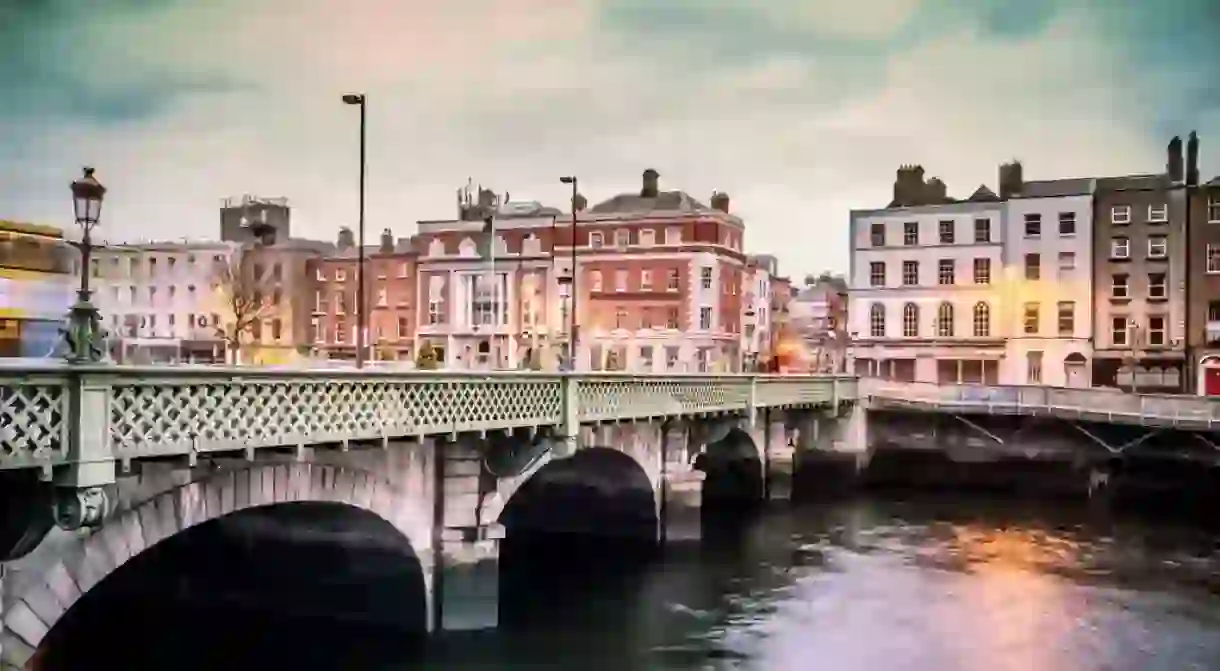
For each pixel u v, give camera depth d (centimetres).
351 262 7162
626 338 6450
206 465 1319
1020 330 5797
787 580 2570
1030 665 1889
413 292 7094
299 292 7194
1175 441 3869
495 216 6806
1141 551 2992
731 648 1983
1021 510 3791
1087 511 3800
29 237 4000
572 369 2328
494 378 1648
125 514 1208
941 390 4347
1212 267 5434
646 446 2800
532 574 2614
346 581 1888
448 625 1831
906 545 3070
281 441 1230
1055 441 4159
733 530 3316
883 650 1986
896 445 4419
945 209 5962
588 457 2720
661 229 6444
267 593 1950
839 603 2344
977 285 5891
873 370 6106
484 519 1867
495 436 1775
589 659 1892
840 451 4328
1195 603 2358
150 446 1070
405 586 1842
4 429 936
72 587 1144
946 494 4225
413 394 1457
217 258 6856
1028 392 4197
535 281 6712
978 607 2314
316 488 1526
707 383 2656
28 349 3891
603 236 6588
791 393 3491
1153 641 2053
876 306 6119
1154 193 5553
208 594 2019
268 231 6994
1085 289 5669
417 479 1775
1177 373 5475
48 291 4016
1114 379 5612
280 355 6600
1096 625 2169
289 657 1827
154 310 6950
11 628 1077
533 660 1872
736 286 6606
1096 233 5672
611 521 2948
